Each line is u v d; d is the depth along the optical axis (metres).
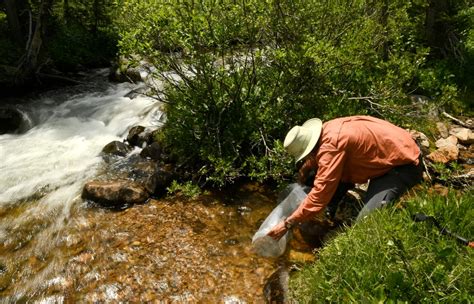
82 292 3.37
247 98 5.24
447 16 8.13
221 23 4.57
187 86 5.30
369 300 2.36
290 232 3.86
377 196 3.22
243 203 4.63
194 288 3.37
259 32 4.98
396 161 3.18
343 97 5.19
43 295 3.35
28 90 9.71
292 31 5.07
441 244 2.60
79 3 13.67
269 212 4.44
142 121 7.22
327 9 5.31
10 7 10.38
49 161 5.97
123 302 3.25
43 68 10.57
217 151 5.08
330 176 3.10
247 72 5.14
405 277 2.42
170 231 4.13
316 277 2.87
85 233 4.15
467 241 2.54
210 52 4.80
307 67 4.90
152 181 4.86
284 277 3.38
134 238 4.04
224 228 4.18
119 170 5.50
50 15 12.00
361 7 5.67
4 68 9.54
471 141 6.00
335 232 3.75
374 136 3.19
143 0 4.66
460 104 7.17
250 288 3.35
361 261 2.69
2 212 4.62
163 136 5.81
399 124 5.54
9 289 3.43
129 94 8.99
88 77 10.98
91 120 7.89
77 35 12.26
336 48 5.05
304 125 3.50
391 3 6.07
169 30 4.52
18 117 7.93
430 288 2.37
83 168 5.67
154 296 3.30
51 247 3.96
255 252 3.78
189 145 5.35
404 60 5.79
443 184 4.74
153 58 4.92
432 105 6.09
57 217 4.46
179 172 5.24
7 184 5.27
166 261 3.69
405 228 2.81
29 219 4.45
